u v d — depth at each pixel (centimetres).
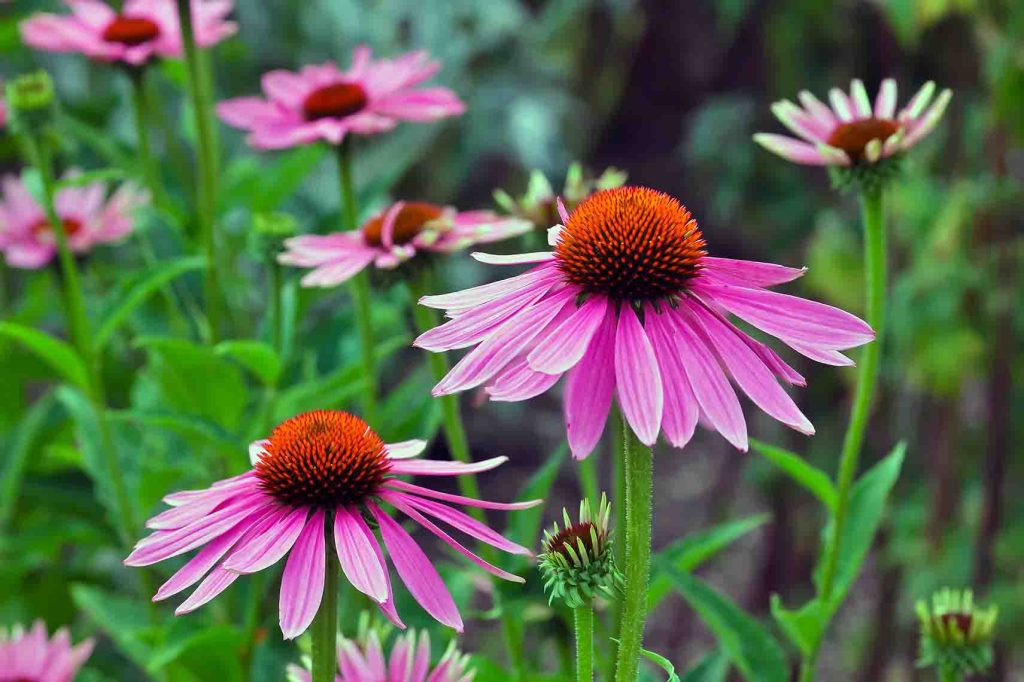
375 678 95
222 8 120
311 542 89
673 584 100
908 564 132
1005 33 122
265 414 108
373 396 109
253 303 136
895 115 103
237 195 118
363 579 87
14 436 121
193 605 87
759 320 89
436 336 90
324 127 110
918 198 128
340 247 107
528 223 107
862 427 100
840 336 89
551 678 103
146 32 118
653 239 89
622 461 99
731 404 87
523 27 196
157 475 111
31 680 106
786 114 103
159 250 117
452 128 192
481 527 90
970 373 126
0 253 131
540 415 214
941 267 125
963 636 99
